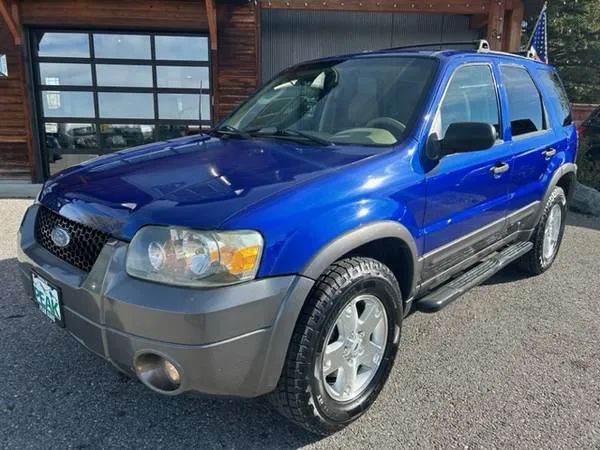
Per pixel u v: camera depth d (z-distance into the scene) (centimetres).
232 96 942
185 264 203
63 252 248
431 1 909
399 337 280
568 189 498
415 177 277
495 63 377
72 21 878
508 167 366
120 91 936
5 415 265
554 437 257
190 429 258
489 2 912
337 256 232
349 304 244
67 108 932
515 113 391
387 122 301
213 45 901
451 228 314
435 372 314
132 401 279
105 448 244
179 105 951
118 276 213
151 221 212
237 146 307
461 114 328
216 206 214
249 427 261
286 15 1045
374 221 249
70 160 952
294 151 285
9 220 642
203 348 201
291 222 219
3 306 384
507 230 395
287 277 217
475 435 257
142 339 206
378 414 273
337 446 248
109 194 240
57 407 272
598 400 288
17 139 911
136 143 959
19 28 870
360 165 257
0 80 890
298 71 388
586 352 342
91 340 226
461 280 343
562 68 1744
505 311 404
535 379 308
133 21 891
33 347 329
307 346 225
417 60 334
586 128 988
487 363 326
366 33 1062
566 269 504
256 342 212
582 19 1753
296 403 232
